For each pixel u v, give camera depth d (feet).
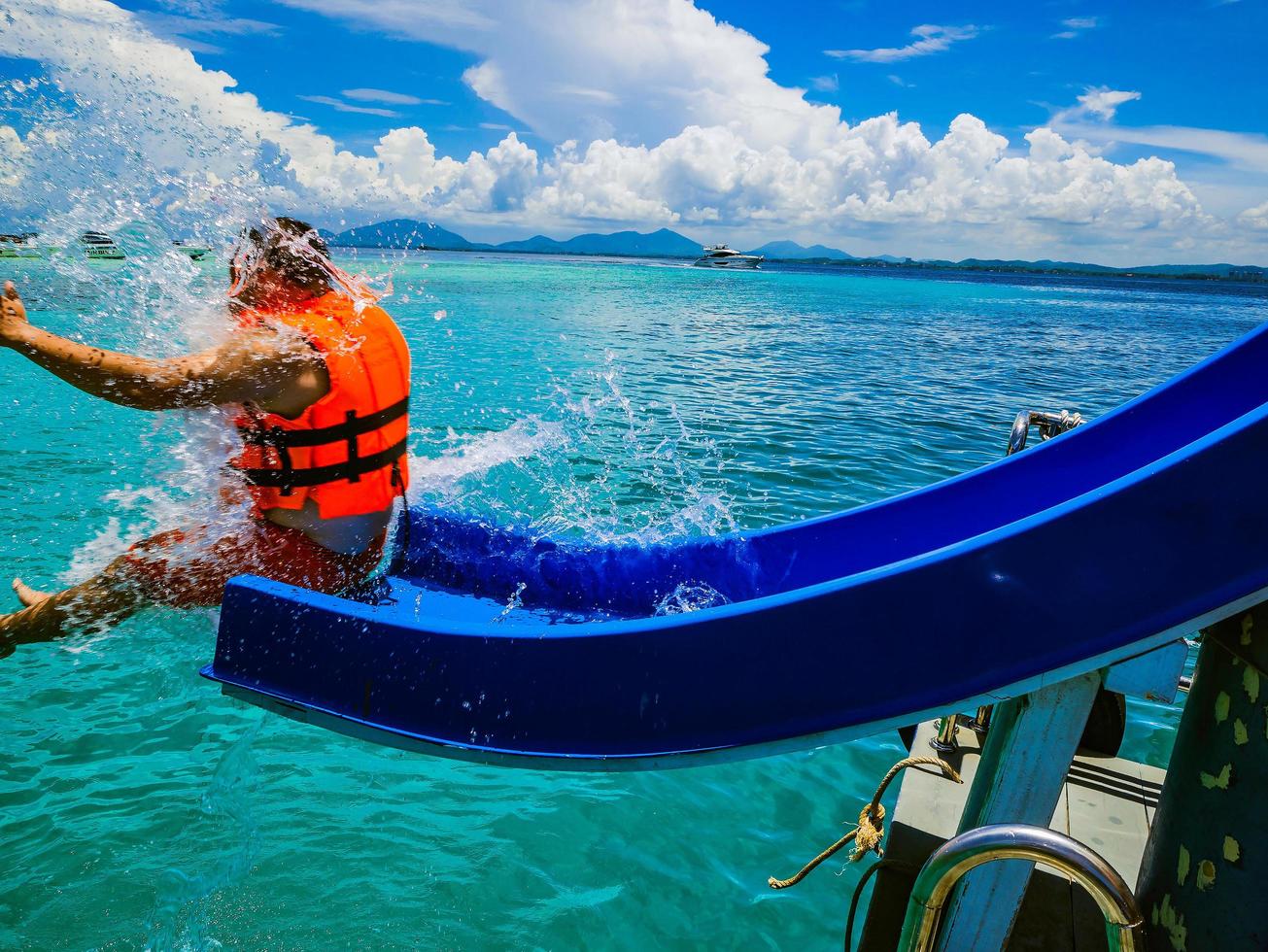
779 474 24.23
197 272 8.71
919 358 55.11
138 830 9.48
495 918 8.50
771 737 5.49
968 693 4.67
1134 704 13.24
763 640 5.42
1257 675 3.93
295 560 9.11
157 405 8.10
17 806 9.77
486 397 33.99
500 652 6.70
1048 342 72.84
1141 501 4.11
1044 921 6.28
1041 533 4.35
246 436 8.82
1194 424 6.81
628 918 8.59
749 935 8.44
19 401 28.50
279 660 7.75
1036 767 4.69
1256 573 3.91
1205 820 4.19
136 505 18.51
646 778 11.07
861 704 5.10
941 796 7.49
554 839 9.75
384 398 9.07
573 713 6.43
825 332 72.33
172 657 13.24
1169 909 4.38
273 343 8.16
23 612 9.18
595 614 10.15
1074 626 4.33
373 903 8.59
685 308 94.17
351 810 10.07
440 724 7.04
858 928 8.57
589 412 31.89
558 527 16.34
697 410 33.30
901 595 4.81
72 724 11.45
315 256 8.64
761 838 9.96
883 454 27.22
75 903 8.35
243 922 8.23
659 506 20.40
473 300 89.71
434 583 10.37
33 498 18.71
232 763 10.82
